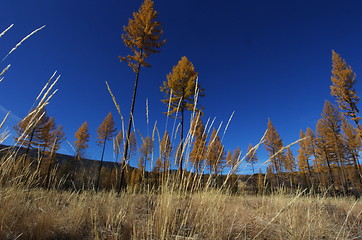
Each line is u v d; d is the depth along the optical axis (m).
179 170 1.99
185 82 13.02
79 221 2.36
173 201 2.01
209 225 1.85
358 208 4.56
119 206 2.64
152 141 2.00
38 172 3.00
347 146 17.48
